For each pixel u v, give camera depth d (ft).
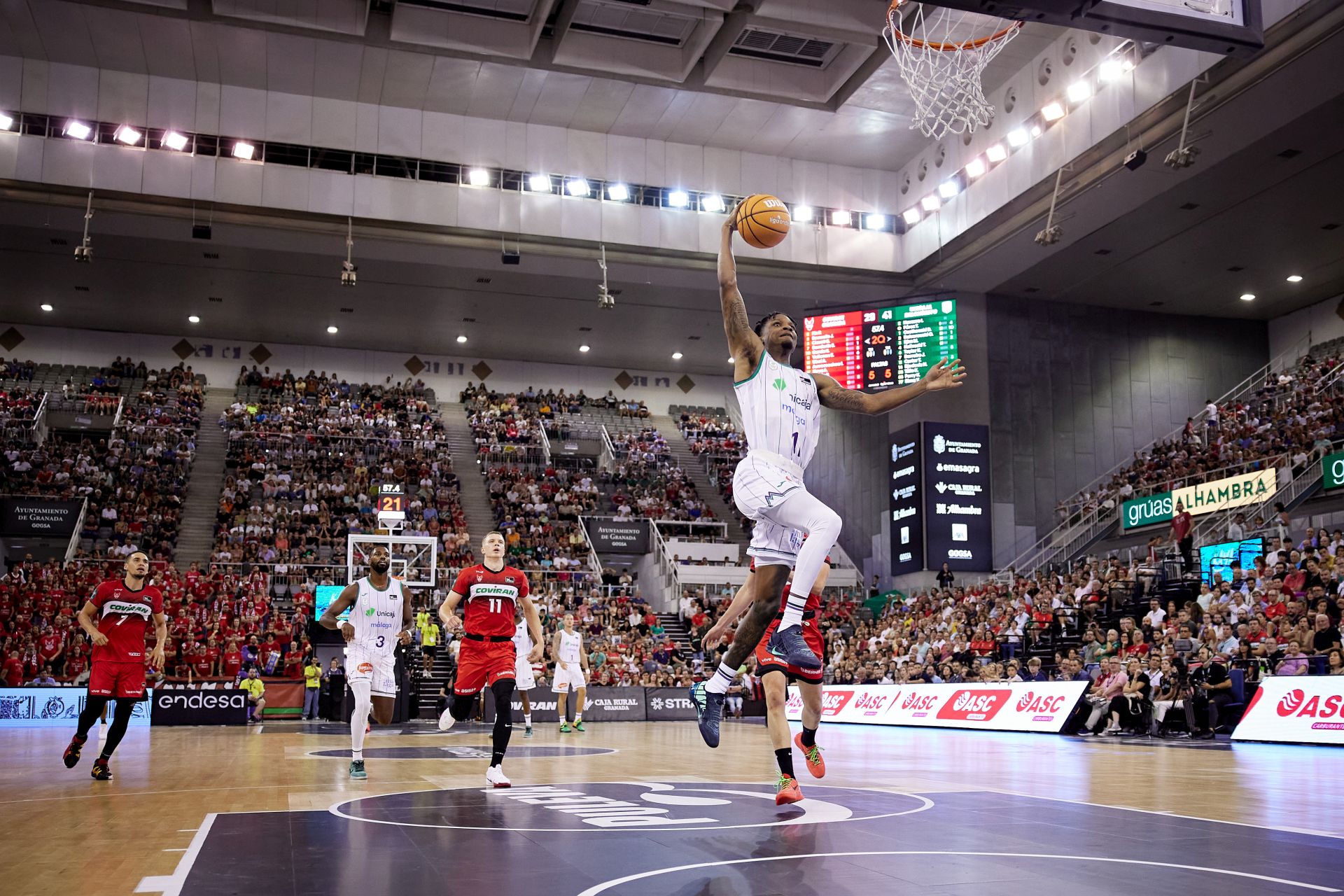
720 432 123.65
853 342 86.63
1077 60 72.38
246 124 79.30
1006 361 92.94
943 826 14.82
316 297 97.40
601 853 12.39
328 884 10.61
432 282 92.48
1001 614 68.28
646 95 79.71
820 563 14.43
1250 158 67.00
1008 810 16.92
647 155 87.35
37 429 97.50
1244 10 26.55
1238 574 57.67
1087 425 93.91
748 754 33.35
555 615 81.25
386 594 24.99
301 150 80.38
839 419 105.29
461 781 23.02
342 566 86.48
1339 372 80.74
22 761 31.45
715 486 116.78
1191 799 18.81
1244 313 98.58
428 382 118.93
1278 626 46.75
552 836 13.88
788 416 15.26
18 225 79.41
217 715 63.31
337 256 85.51
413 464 106.52
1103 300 94.63
